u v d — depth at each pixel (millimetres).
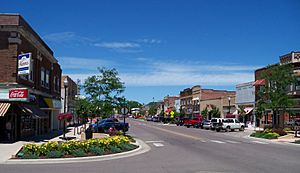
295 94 48562
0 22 27094
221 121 53375
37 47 33625
